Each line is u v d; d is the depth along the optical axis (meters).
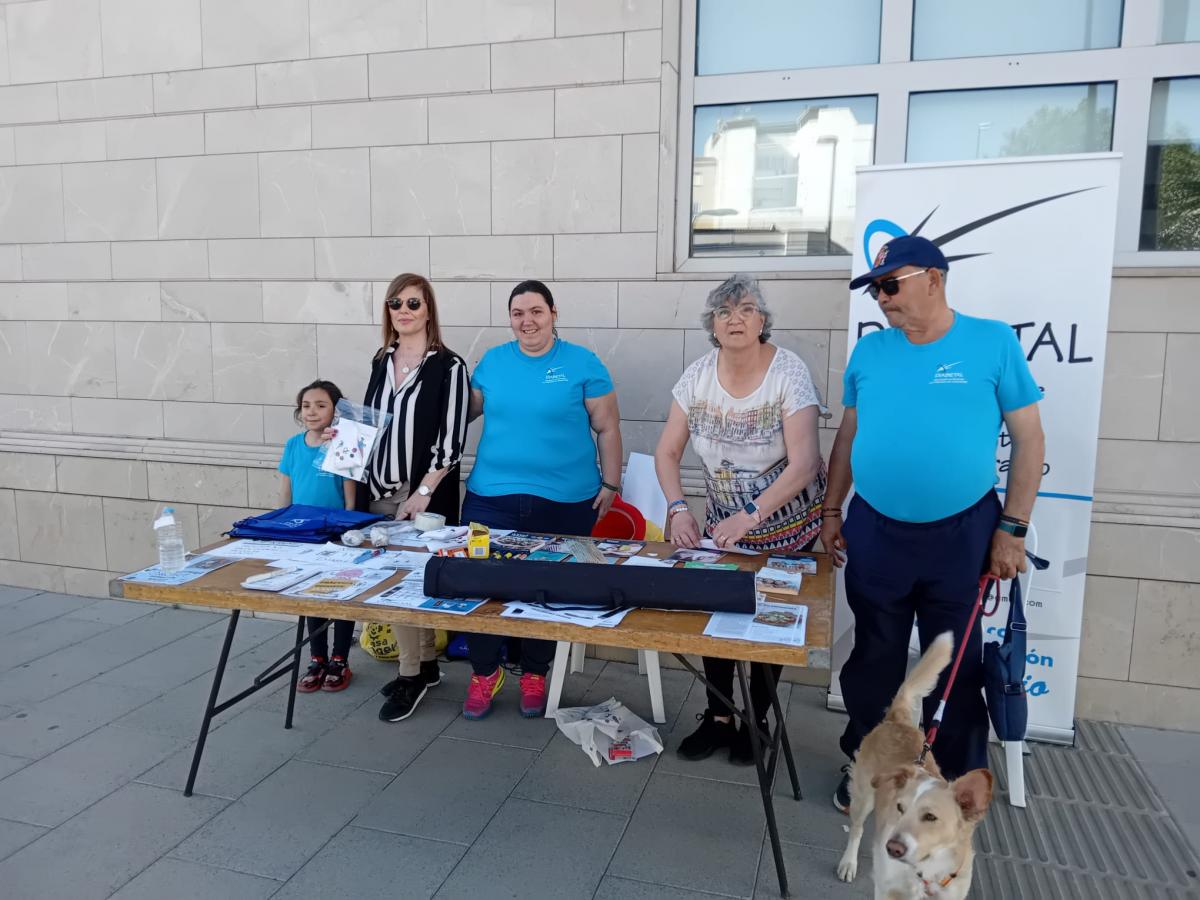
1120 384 3.13
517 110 3.70
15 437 4.62
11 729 3.14
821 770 2.91
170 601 2.38
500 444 3.21
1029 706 3.09
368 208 3.96
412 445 3.23
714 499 2.88
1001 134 3.40
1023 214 2.84
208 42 4.07
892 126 3.46
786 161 3.62
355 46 3.87
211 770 2.87
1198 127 3.19
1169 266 3.13
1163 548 3.13
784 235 3.66
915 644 3.15
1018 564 2.35
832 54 3.53
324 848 2.44
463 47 3.73
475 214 3.81
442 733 3.14
